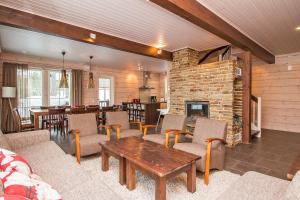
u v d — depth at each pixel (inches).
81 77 281.6
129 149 98.8
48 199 40.5
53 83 261.1
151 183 97.2
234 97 173.8
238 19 127.2
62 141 176.1
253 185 62.5
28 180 41.7
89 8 112.4
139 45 180.4
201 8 106.4
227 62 165.6
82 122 138.6
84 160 127.0
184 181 97.9
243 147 160.2
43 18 122.9
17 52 215.6
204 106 185.0
